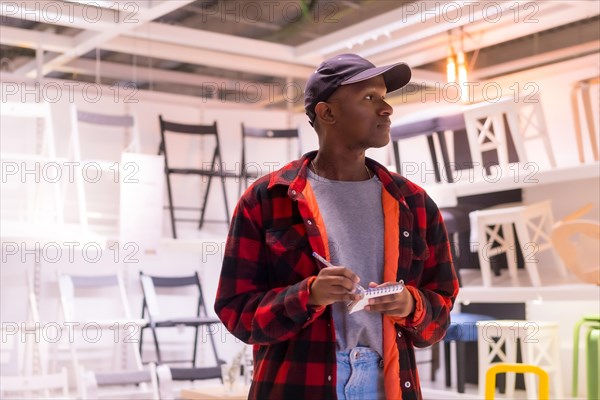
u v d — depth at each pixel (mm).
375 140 1738
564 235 4168
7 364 5598
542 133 4668
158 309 6168
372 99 1743
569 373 4984
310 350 1616
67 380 5402
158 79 6734
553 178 4480
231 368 4695
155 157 5133
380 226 1749
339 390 1620
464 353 5023
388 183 1785
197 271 6410
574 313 5035
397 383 1653
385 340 1670
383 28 5016
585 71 5156
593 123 4629
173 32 5395
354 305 1534
